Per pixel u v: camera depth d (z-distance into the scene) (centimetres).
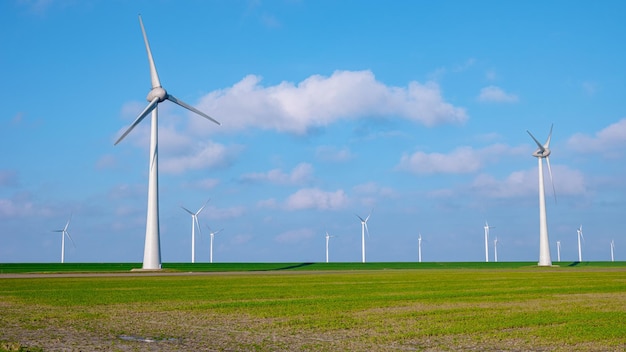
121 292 4516
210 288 5038
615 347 2050
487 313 3036
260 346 2078
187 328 2516
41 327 2534
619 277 7188
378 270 10962
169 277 7356
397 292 4538
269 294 4325
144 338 2248
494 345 2095
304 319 2812
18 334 2327
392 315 2959
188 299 3894
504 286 5303
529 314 2981
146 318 2855
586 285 5431
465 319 2789
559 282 5991
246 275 8150
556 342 2150
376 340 2202
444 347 2058
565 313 3022
